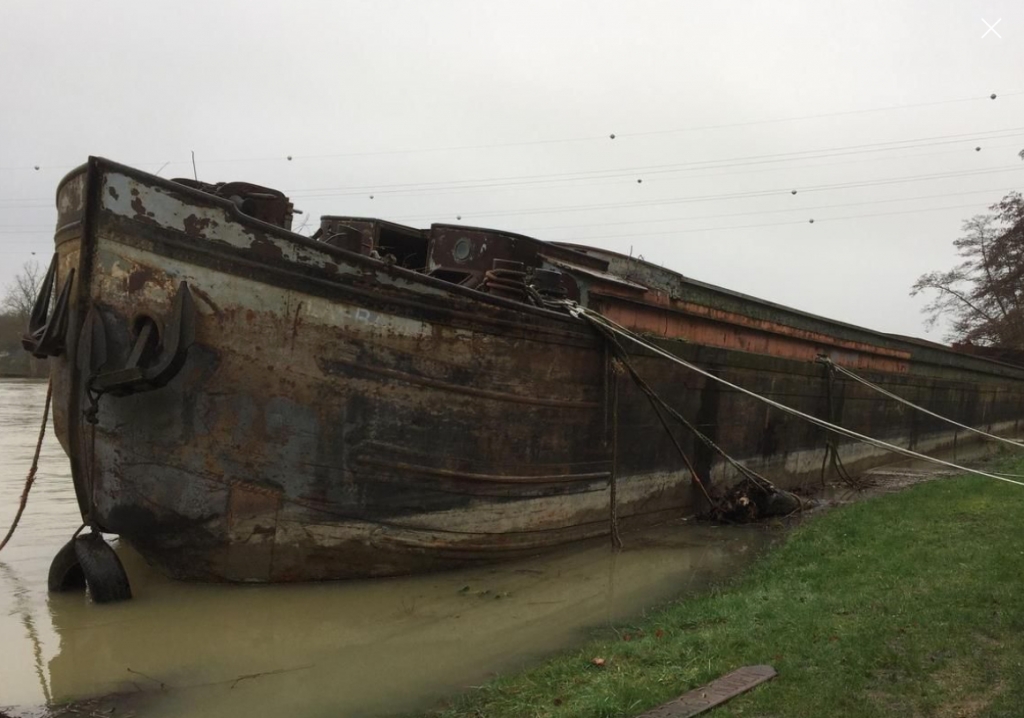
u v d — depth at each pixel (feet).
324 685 20.36
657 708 16.11
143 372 24.91
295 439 27.78
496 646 23.47
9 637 23.48
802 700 16.12
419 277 29.48
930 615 21.16
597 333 37.47
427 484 30.60
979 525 34.32
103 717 18.24
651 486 43.29
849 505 47.75
